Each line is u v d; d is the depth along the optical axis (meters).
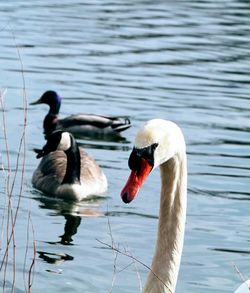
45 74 27.52
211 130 22.09
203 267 13.23
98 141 22.70
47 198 17.95
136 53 31.62
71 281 12.57
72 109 24.56
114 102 25.03
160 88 26.58
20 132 21.61
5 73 27.22
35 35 33.66
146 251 14.05
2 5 39.81
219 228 15.24
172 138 7.05
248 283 9.81
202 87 26.98
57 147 19.36
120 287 12.36
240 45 34.34
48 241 14.41
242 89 27.05
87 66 28.98
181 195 7.48
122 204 17.11
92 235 14.93
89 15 39.09
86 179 18.61
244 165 19.22
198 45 33.78
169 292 7.52
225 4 45.09
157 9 42.28
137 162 6.87
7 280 12.35
